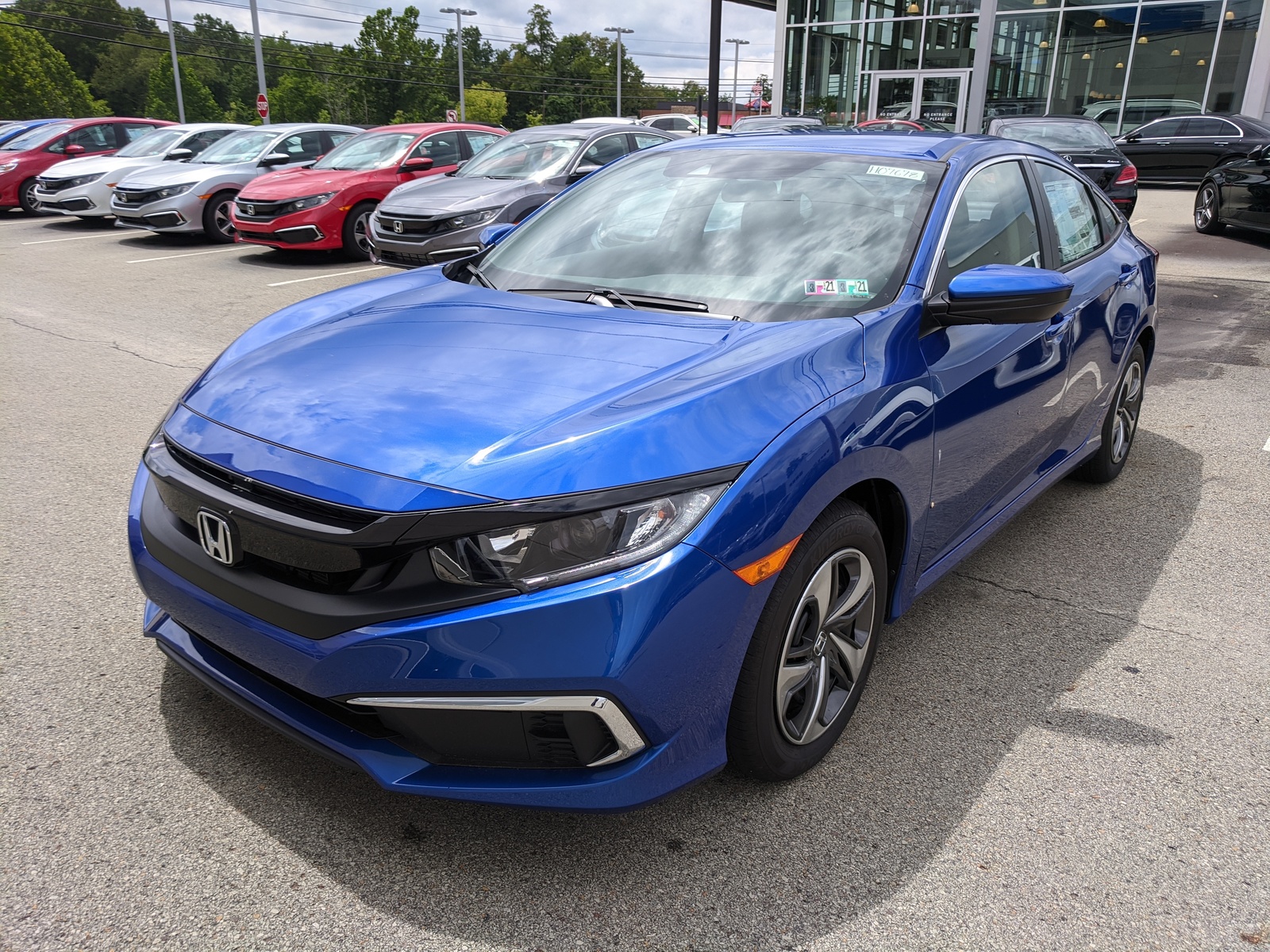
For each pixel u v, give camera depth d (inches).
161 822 81.4
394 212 346.9
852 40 971.9
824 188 114.9
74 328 283.0
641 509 70.0
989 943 71.3
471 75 4933.6
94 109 3932.1
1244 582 132.5
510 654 67.8
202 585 79.2
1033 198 132.1
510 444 73.0
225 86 5027.1
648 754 73.0
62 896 73.3
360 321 103.0
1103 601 126.7
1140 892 76.5
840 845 81.2
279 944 69.7
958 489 105.9
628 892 75.4
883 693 104.7
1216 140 685.3
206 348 259.9
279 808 83.5
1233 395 221.1
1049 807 86.5
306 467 74.1
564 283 111.9
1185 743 96.3
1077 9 839.7
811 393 82.9
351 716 75.8
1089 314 137.0
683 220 116.0
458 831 81.7
